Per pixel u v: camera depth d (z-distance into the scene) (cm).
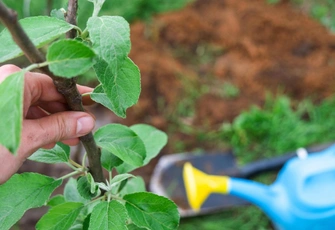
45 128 40
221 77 112
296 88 109
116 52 33
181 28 120
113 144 42
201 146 101
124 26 33
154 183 94
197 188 79
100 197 42
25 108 42
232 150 100
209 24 121
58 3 86
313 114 104
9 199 41
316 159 79
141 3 120
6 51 34
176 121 104
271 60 114
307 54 115
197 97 108
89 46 33
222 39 119
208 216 91
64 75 31
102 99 39
